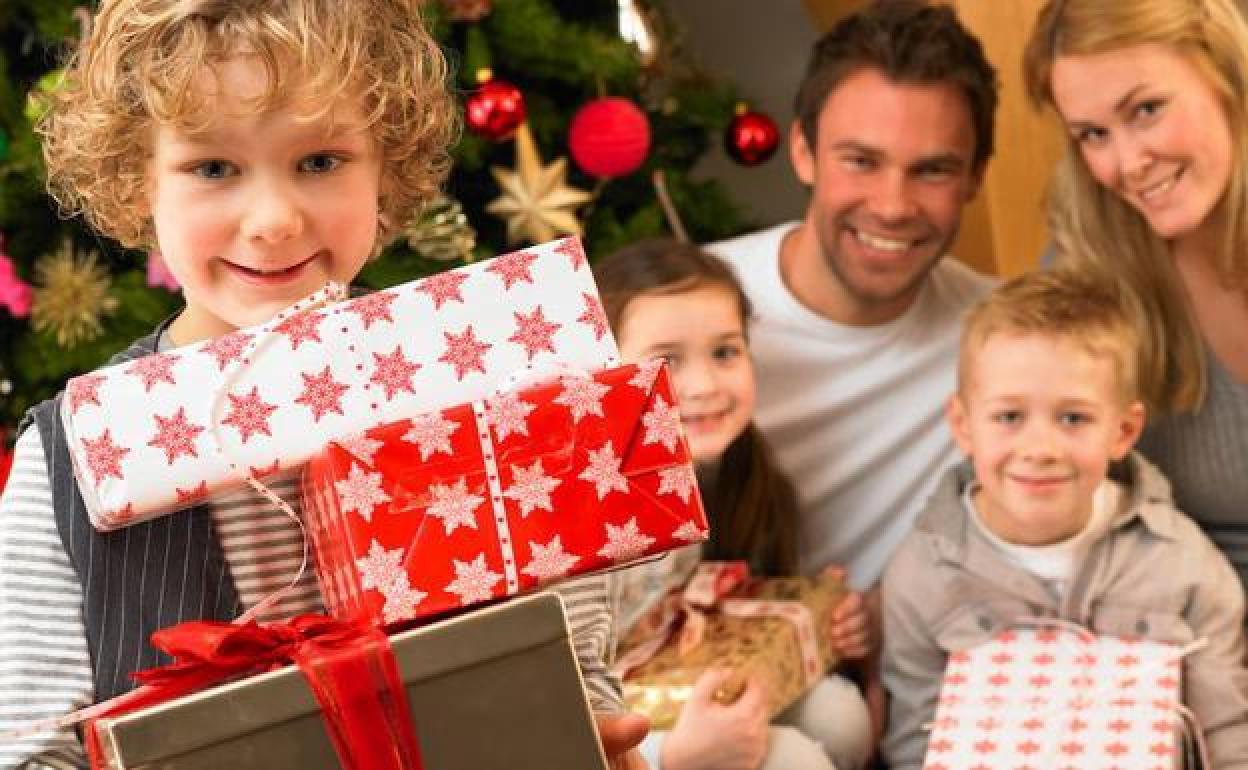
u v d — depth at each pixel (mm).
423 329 1103
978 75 2240
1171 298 2156
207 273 1166
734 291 2150
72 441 1059
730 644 2037
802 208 3311
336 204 1167
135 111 1153
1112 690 1923
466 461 1050
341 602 1084
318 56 1116
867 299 2301
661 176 2523
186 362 1074
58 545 1108
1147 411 2186
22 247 2379
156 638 1002
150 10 1123
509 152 2537
